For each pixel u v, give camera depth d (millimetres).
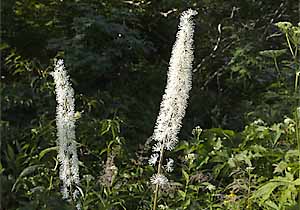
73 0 8266
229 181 5332
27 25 8281
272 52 4641
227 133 6027
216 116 8336
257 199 4621
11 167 5449
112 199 4672
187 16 3352
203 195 4867
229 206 4641
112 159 5094
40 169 5309
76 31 7793
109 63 7727
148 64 8633
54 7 8352
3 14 8141
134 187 5078
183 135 7695
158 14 9266
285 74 7723
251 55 8531
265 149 5336
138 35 8148
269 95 7688
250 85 8656
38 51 8344
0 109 6746
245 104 8195
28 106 7035
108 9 8461
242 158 5176
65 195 3783
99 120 6699
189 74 3391
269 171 5219
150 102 7980
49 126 6109
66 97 3605
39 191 4734
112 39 7930
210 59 9148
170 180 4980
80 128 6238
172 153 5887
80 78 7812
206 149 5719
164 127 3488
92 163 5773
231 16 9266
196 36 9422
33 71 7965
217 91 9164
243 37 8883
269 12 9414
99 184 4945
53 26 8367
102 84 8133
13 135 6309
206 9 9312
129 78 8258
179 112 3453
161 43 9352
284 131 5770
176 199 4789
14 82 7535
